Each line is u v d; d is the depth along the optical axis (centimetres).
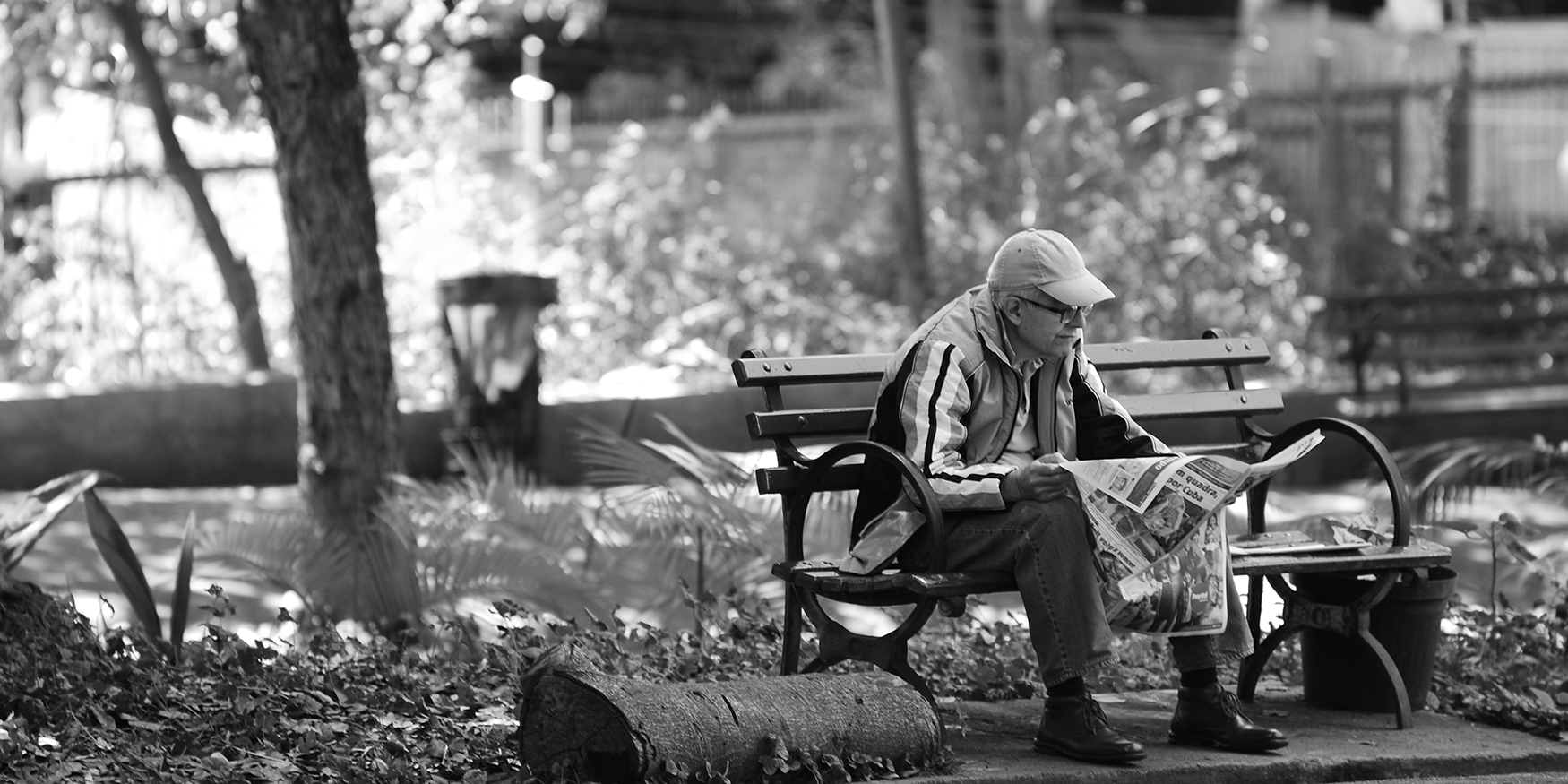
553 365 1766
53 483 759
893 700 546
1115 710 650
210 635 677
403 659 711
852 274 1909
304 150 941
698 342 1725
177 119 1795
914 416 564
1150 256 1897
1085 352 682
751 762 515
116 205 1772
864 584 554
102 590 982
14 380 1722
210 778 525
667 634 726
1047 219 1911
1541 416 1530
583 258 1848
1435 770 575
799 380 607
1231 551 614
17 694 602
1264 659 659
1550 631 764
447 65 1928
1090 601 537
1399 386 1562
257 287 1762
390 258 1816
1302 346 1869
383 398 955
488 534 852
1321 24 2369
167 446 1477
